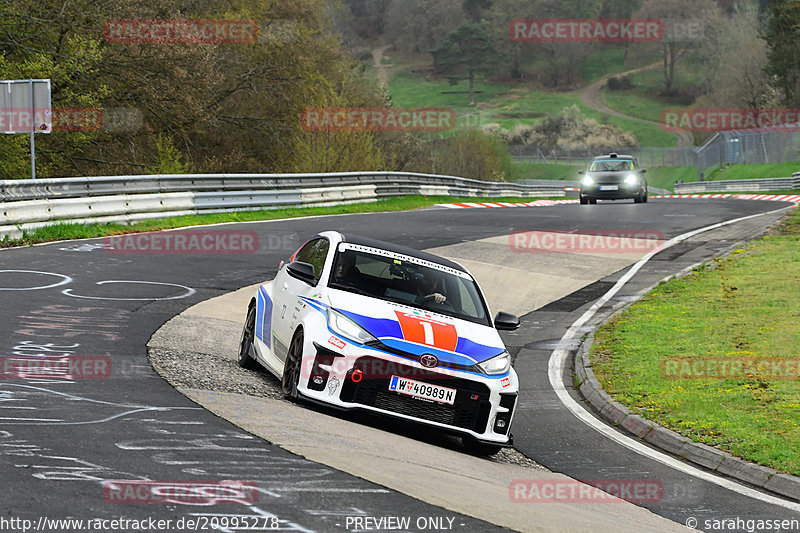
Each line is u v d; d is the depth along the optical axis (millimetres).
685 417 24453
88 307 30438
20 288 32562
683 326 36000
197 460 14938
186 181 61531
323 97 109750
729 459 20938
